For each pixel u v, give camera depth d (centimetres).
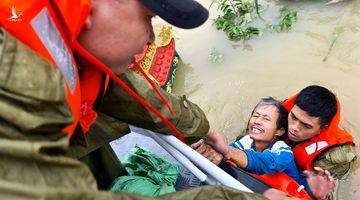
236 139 223
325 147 190
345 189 198
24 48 57
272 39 276
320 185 186
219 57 274
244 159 168
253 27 288
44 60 59
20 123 54
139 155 149
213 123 238
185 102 141
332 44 257
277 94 239
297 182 191
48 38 66
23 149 52
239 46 279
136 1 73
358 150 208
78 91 77
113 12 72
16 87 54
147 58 246
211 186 87
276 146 189
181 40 297
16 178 50
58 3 66
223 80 260
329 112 177
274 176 177
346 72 241
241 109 241
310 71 246
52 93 57
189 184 146
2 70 53
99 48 76
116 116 120
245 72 260
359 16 275
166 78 252
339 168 195
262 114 196
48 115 58
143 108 119
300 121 182
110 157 133
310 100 177
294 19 280
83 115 98
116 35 75
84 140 94
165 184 135
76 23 69
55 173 56
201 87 261
